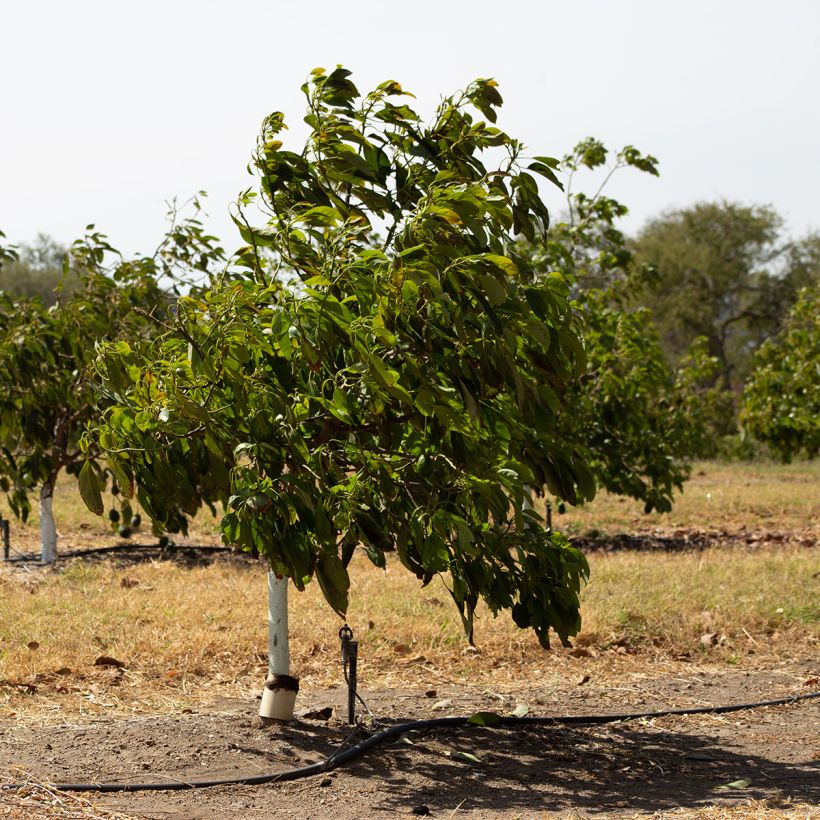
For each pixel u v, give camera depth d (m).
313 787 4.67
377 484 4.40
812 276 40.34
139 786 4.53
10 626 7.40
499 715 5.88
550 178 4.62
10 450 9.37
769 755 5.30
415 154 4.66
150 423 4.32
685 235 44.12
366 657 7.04
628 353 11.30
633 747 5.41
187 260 9.95
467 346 4.11
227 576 9.97
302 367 4.49
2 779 4.48
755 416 14.45
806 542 12.88
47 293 44.88
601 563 10.39
